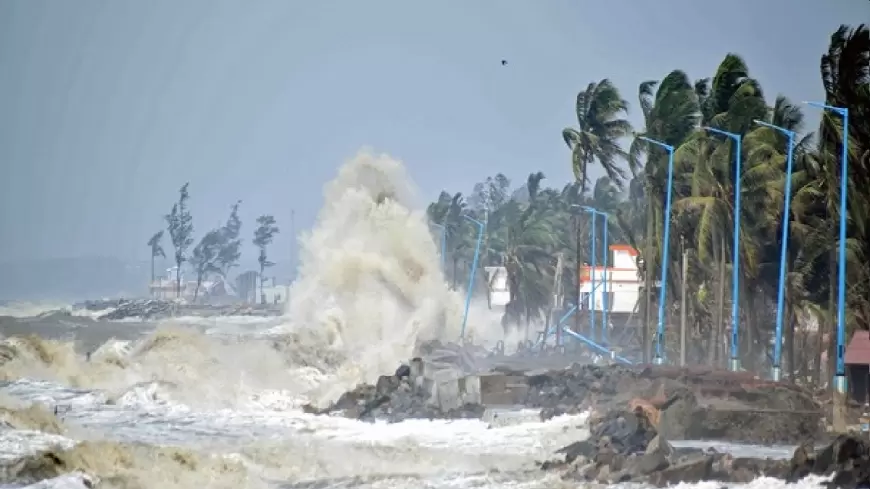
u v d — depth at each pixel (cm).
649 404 15838
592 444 14038
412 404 18988
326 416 18825
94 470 12494
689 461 12319
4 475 11988
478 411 18550
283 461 14075
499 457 14300
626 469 12612
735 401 16712
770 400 16812
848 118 18688
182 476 12688
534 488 12119
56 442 14050
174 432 16788
